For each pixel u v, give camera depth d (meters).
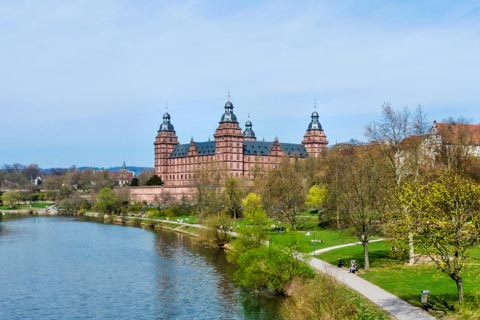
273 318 64.19
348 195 83.50
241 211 174.88
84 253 121.62
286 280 73.00
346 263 80.62
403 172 83.00
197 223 177.75
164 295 78.94
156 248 127.81
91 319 68.25
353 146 174.62
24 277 94.25
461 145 110.12
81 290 83.75
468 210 49.94
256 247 89.94
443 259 49.75
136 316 68.94
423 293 53.03
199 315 67.88
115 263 107.31
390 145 80.88
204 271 95.81
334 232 120.75
